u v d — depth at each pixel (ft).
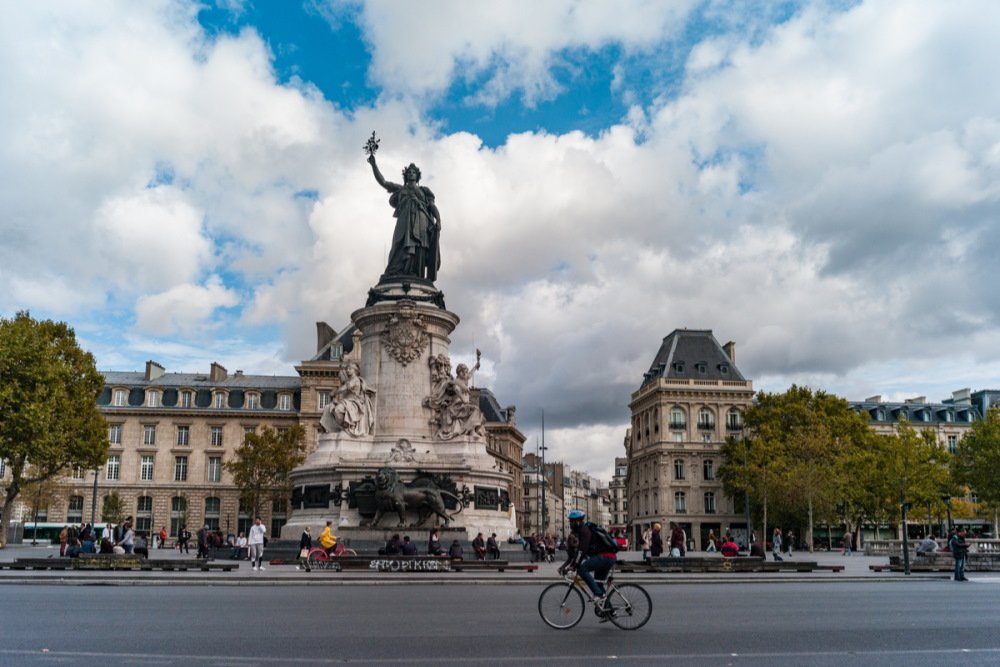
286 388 320.50
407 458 137.49
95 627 49.39
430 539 120.78
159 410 310.65
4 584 84.07
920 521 319.88
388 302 146.72
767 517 293.64
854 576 107.65
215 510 306.35
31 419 185.26
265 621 52.85
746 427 314.55
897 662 39.17
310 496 138.41
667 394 332.60
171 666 36.99
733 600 71.26
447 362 147.33
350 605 63.87
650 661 38.86
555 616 50.78
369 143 161.79
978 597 76.43
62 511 302.66
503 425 411.13
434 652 40.98
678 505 325.01
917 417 370.94
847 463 266.77
